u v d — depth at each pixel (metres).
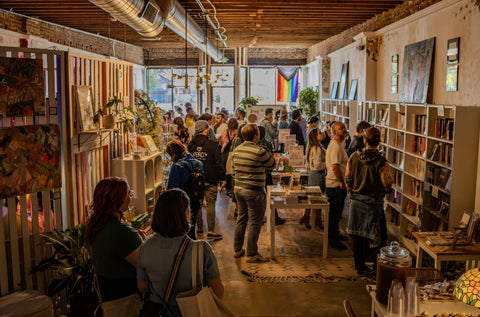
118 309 3.04
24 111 4.27
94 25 12.15
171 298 2.62
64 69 4.66
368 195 5.36
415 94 7.18
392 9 8.77
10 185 4.13
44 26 11.23
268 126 11.41
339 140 6.38
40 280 4.54
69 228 4.82
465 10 5.75
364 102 9.33
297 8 8.91
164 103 20.56
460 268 5.16
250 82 20.38
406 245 6.63
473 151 5.39
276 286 5.37
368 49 9.48
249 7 8.83
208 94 20.19
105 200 3.06
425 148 6.26
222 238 7.10
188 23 8.66
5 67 4.12
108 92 5.89
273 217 6.18
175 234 2.62
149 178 6.54
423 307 3.26
